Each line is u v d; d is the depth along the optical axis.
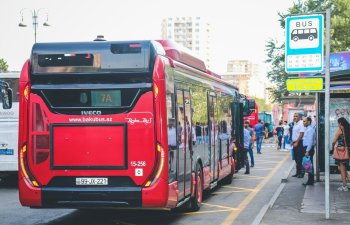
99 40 9.40
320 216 10.40
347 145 14.30
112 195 8.80
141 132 8.83
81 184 8.91
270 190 15.52
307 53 10.05
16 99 16.78
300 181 17.11
